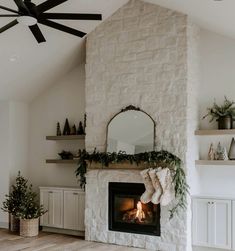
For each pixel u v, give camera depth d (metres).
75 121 6.94
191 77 5.45
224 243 5.00
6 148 7.15
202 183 5.57
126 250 5.38
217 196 5.19
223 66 5.54
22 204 6.34
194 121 5.50
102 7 5.72
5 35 5.47
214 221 5.08
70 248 5.45
